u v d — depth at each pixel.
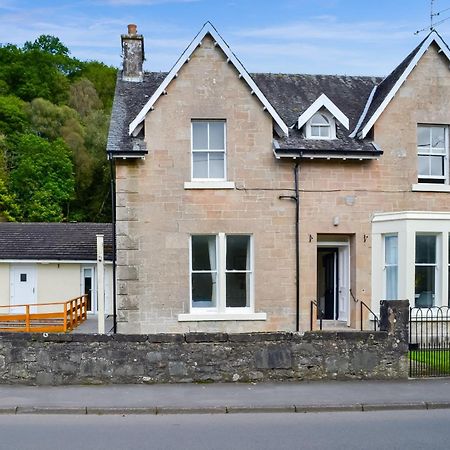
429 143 18.67
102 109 65.88
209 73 17.61
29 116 58.69
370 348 12.73
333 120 18.19
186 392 11.58
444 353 14.19
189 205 17.42
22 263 29.34
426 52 18.53
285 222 17.69
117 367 12.27
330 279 19.09
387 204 18.09
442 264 17.33
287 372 12.54
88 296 29.58
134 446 8.44
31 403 10.70
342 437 8.91
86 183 57.22
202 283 17.69
